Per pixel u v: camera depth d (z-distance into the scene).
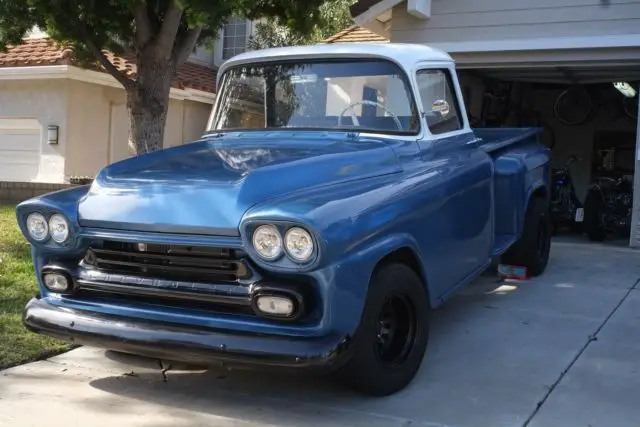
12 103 14.27
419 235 4.37
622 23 9.08
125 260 4.02
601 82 12.16
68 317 4.05
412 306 4.32
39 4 7.79
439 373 4.64
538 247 7.50
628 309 6.23
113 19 8.47
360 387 4.05
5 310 5.75
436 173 4.77
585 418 3.93
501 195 6.31
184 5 7.29
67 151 13.70
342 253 3.60
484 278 7.48
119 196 4.05
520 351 5.09
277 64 5.56
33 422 3.85
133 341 3.83
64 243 4.12
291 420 3.92
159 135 8.94
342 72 5.32
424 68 5.39
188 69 17.36
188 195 3.88
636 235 9.72
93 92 14.17
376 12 9.90
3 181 12.91
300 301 3.55
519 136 7.12
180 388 4.41
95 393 4.30
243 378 4.57
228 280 3.76
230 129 5.57
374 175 4.39
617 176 12.31
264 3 9.45
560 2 9.36
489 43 9.70
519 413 3.99
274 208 3.58
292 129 5.29
